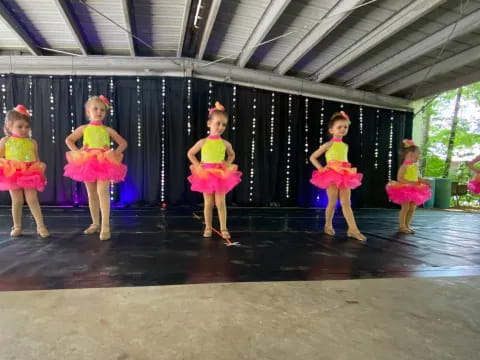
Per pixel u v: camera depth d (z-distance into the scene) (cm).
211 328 92
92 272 150
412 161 311
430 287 134
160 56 480
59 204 453
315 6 350
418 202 301
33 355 77
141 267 161
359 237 262
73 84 454
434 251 221
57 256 180
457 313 108
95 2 343
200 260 178
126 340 84
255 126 522
